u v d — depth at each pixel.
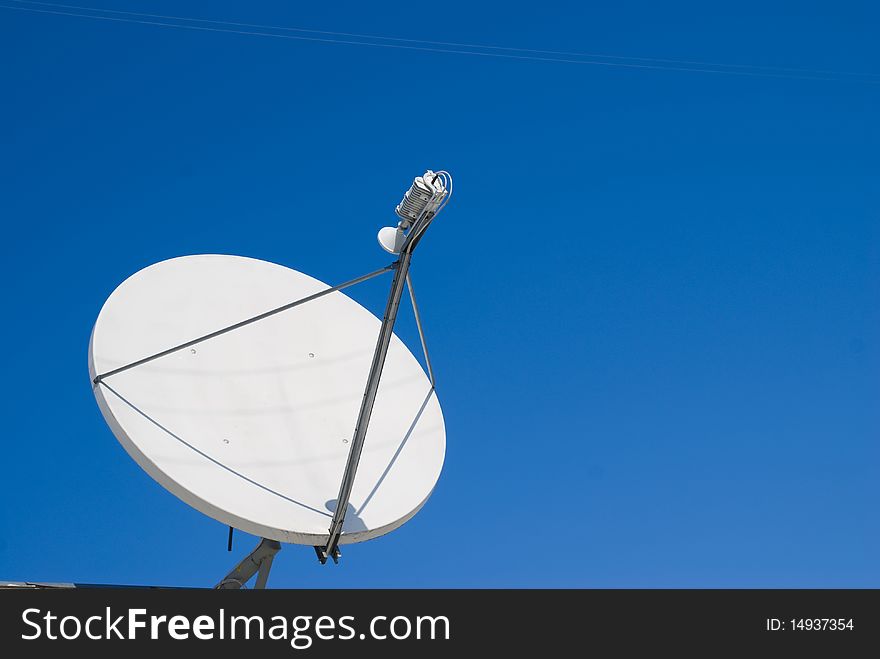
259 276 11.36
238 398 10.32
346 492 8.99
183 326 10.57
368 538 9.51
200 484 9.25
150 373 10.03
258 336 10.90
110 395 9.60
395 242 8.45
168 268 10.95
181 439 9.62
